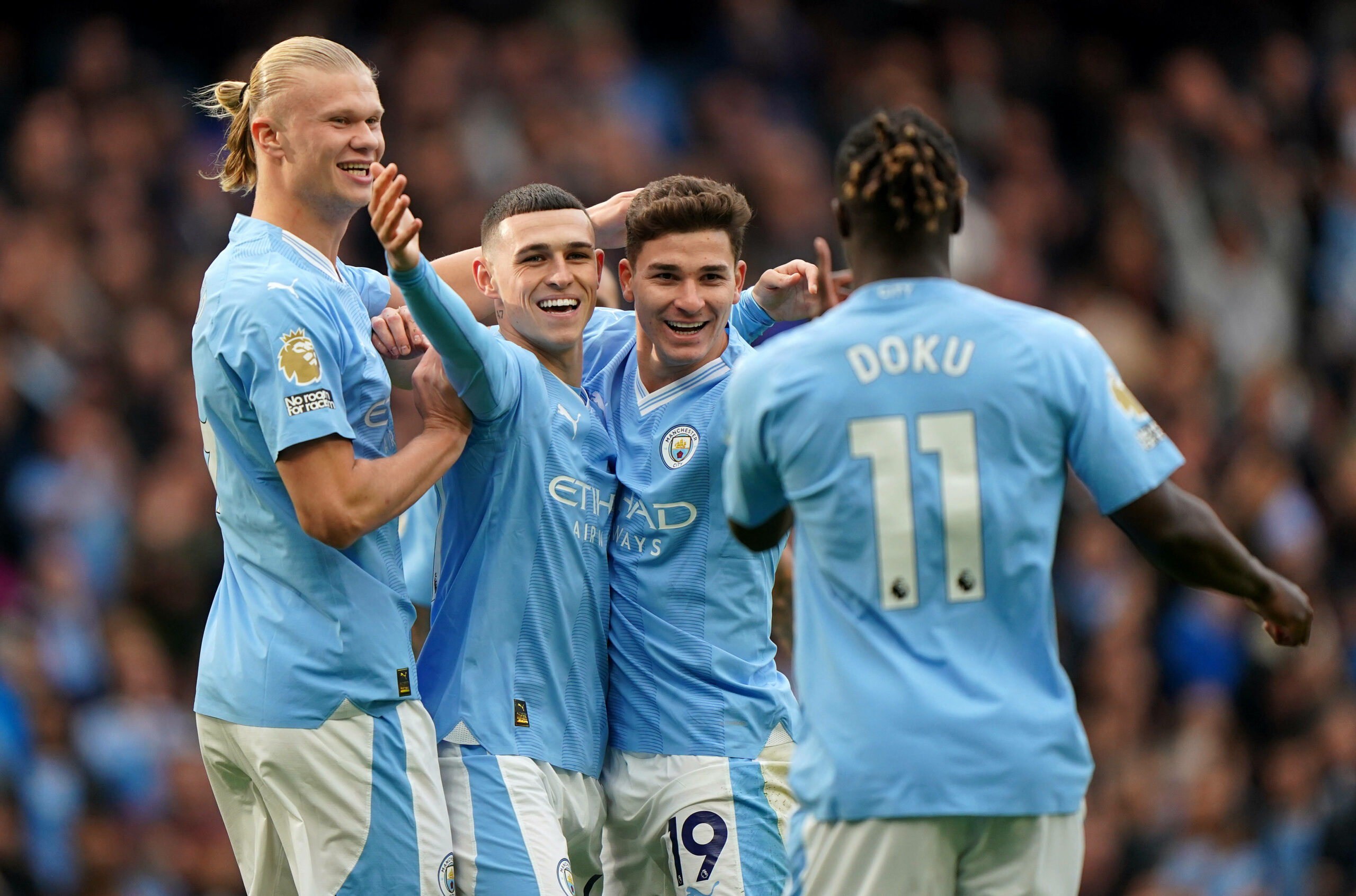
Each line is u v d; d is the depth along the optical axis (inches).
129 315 1718.8
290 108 671.8
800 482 551.2
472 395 671.1
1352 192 2377.0
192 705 1504.7
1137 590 1752.0
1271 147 2377.0
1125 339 2082.9
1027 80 2333.9
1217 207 2266.2
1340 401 2182.6
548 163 1956.2
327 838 654.5
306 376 641.0
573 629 714.8
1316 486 2012.8
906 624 535.8
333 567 656.4
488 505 698.2
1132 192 2224.4
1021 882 532.7
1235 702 1717.5
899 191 550.6
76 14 2003.0
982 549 534.9
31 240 1716.3
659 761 724.7
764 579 738.2
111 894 1373.0
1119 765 1651.1
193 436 1652.3
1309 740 1692.9
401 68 1988.2
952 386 540.4
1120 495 539.8
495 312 781.3
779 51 2218.3
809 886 552.1
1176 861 1596.9
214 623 681.0
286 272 660.1
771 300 777.6
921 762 524.4
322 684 652.1
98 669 1476.4
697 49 2209.6
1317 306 2277.3
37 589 1496.1
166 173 1865.2
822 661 548.1
